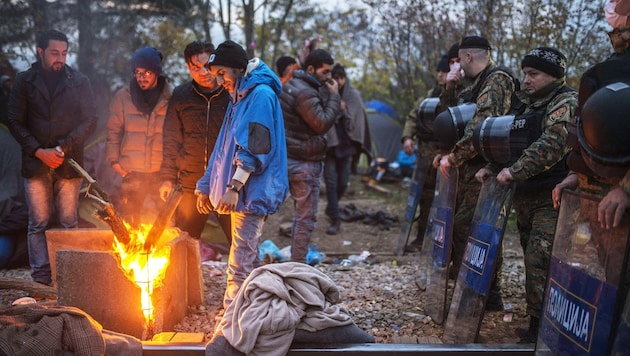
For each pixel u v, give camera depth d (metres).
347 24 12.39
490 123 4.26
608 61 3.02
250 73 4.30
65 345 3.55
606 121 2.75
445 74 6.99
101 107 10.47
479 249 4.23
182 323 4.63
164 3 11.38
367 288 5.70
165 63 11.45
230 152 4.28
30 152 5.38
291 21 12.28
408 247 7.51
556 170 4.09
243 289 3.78
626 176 2.80
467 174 5.11
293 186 6.04
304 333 3.69
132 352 3.65
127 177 6.02
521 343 4.05
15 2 10.02
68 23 10.66
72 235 5.02
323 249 7.87
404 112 13.33
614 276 2.83
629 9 2.95
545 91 4.14
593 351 2.91
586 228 3.11
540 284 4.06
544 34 8.61
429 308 4.95
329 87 6.00
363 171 13.99
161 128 5.95
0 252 6.43
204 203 4.65
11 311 3.65
